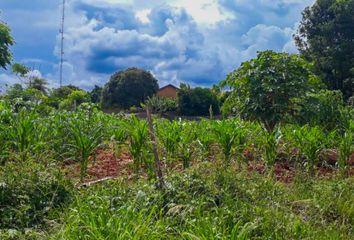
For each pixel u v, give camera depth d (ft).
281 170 26.58
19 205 16.70
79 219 14.43
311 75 34.50
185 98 103.50
